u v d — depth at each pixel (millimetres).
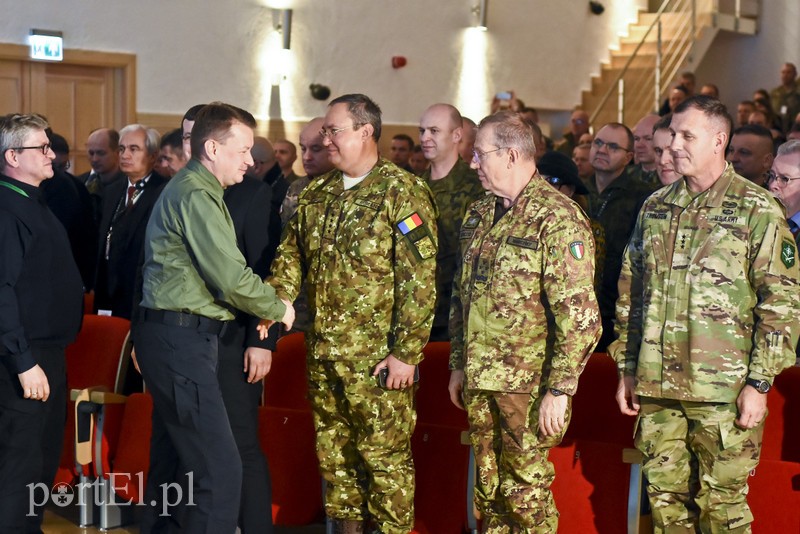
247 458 3283
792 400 3135
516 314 2873
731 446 2740
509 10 10156
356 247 3100
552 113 10633
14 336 3182
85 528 3861
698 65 11391
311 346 3209
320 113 9156
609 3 10984
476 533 3246
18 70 8039
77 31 8102
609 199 4277
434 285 3102
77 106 8273
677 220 2832
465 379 2965
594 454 3105
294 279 3266
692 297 2771
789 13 11297
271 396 3783
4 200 3254
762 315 2691
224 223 2961
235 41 8734
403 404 3150
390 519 3150
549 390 2799
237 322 3238
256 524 3295
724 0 11484
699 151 2752
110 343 3887
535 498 2914
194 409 2984
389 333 3127
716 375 2738
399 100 9570
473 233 3025
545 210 2867
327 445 3258
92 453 3748
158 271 3006
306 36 9047
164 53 8445
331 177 3275
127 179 4562
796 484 2906
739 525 2783
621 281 2975
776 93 10047
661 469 2867
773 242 2691
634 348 2938
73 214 4582
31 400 3283
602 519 3062
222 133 3002
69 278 3424
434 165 4137
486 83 10086
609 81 10906
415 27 9602
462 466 3295
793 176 3443
